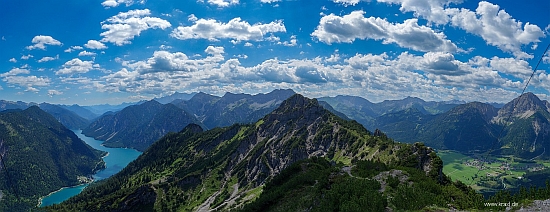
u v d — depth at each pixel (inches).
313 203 3243.1
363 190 2974.9
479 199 2615.7
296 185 4379.9
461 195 2950.3
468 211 2368.4
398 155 6363.2
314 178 4424.2
